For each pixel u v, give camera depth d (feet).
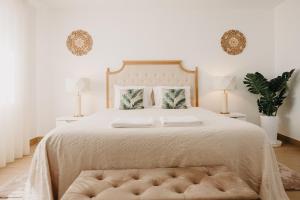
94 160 5.90
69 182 5.89
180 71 14.26
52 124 14.26
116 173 5.30
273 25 14.49
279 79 12.83
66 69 14.23
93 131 6.18
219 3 13.24
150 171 5.40
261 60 14.56
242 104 14.61
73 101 14.28
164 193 4.33
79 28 14.19
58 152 5.95
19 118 11.25
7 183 8.07
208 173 5.40
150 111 11.26
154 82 14.21
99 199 4.19
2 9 9.95
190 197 4.22
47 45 14.05
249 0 12.90
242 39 14.44
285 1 13.25
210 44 14.40
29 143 12.39
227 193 4.34
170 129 6.27
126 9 13.97
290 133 13.30
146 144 5.93
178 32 14.33
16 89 11.15
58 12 14.10
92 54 14.25
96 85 14.33
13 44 10.91
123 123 6.61
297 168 9.19
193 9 14.17
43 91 14.03
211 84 14.46
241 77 14.53
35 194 5.81
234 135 6.07
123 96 12.41
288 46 13.26
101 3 13.10
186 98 13.05
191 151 5.92
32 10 13.41
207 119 8.23
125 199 4.17
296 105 12.73
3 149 9.81
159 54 14.34
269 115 13.16
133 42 14.28
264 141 6.07
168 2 12.96
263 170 5.85
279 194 5.79
